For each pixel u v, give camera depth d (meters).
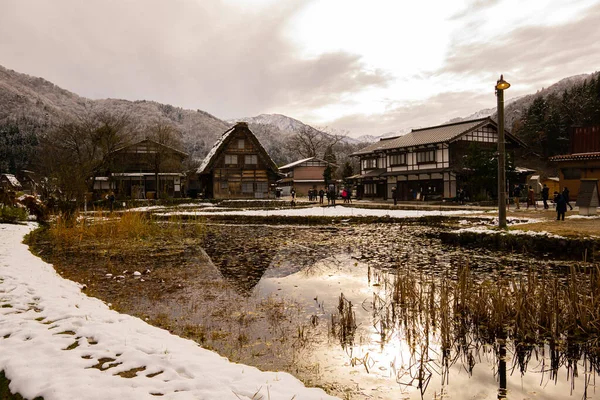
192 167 67.50
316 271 9.49
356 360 4.62
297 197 59.69
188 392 3.16
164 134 47.12
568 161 31.69
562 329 5.44
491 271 9.28
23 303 5.67
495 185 31.30
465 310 6.28
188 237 16.16
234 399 3.08
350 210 26.36
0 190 20.27
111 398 3.00
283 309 6.50
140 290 7.69
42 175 35.94
